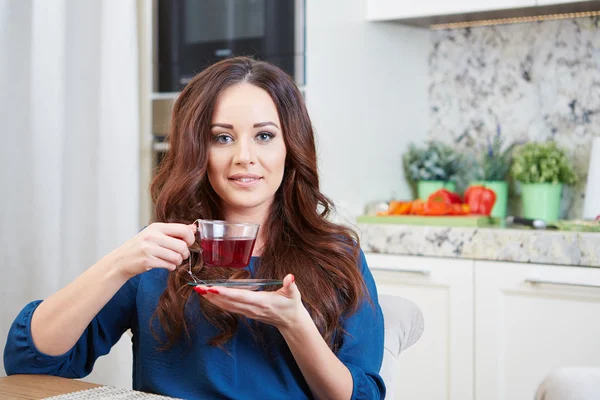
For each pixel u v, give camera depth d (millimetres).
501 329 2729
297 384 1471
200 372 1463
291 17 2906
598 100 3164
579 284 2574
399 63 3414
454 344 2812
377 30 3277
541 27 3275
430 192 3357
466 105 3469
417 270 2857
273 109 1540
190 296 1493
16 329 1484
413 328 1737
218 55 3057
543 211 3113
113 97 2492
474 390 2777
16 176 2301
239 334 1470
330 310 1513
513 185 3338
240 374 1460
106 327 1562
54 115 2312
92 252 2455
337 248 1581
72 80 2441
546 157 3125
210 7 3066
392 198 3385
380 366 1556
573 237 2613
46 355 1446
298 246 1598
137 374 1585
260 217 1607
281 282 1345
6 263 2291
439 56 3531
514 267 2701
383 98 3314
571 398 1318
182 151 1547
